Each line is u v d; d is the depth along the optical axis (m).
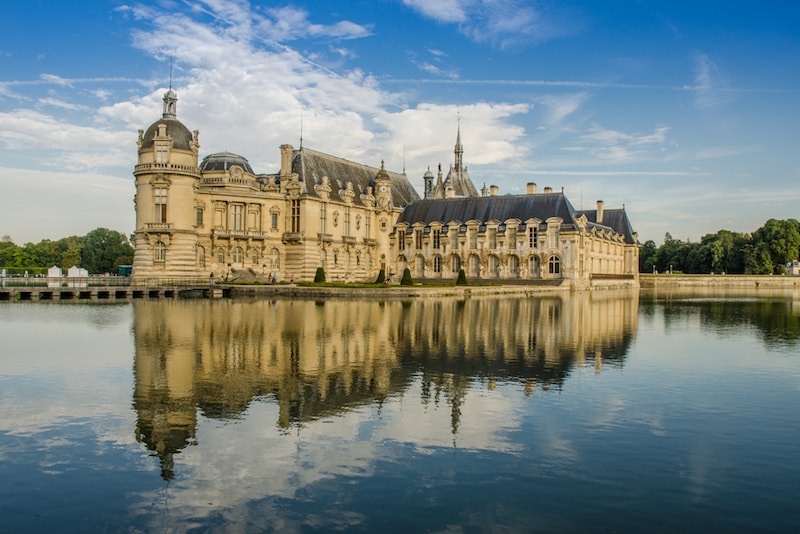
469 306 67.56
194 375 27.97
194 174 94.00
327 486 16.00
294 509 14.78
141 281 89.00
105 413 22.05
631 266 158.62
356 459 17.73
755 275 188.25
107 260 183.25
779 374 29.25
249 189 102.88
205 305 66.31
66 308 62.19
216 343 36.97
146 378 27.33
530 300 81.19
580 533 13.71
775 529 13.91
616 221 161.75
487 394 24.88
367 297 79.56
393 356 33.00
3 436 19.66
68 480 16.39
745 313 65.81
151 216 92.06
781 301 91.38
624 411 22.56
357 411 22.33
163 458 17.84
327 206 112.50
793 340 41.69
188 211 93.81
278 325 46.16
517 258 120.88
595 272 133.62
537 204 122.75
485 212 126.94
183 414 21.91
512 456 17.97
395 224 133.25
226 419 21.38
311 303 69.69
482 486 15.98
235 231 100.75
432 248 129.00
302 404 23.22
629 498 15.35
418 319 51.47
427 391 25.31
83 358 31.97
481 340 39.25
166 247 92.19
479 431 20.16
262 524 14.09
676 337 42.94
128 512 14.66
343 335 40.72
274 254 106.19
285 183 107.62
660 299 95.19
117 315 54.16
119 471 16.94
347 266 119.50
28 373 28.28
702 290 145.38
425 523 14.12
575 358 33.12
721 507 14.91
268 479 16.41
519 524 14.09
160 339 38.62
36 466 17.28
